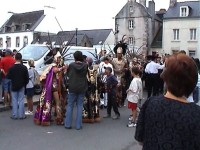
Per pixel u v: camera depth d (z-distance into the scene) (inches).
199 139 95.3
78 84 340.2
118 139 312.5
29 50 633.6
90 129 351.9
